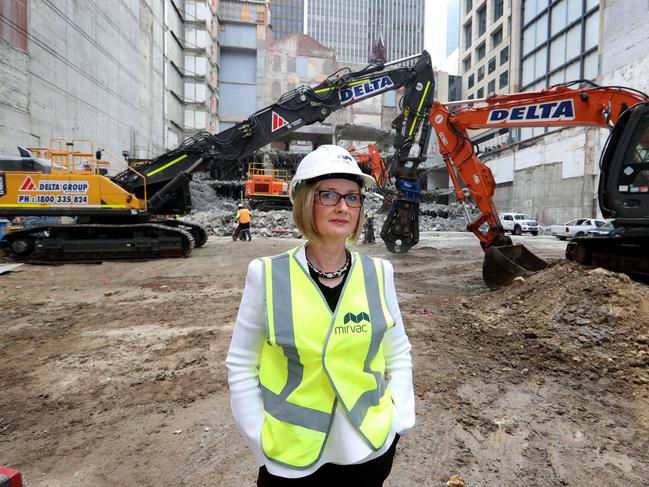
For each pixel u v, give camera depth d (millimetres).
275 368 1336
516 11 44875
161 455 2902
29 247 12070
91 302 7379
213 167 13445
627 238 6551
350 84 13312
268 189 30859
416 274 10680
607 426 3219
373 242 18250
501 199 45562
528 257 8969
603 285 5273
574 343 4582
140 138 39594
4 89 20094
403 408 1417
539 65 41625
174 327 5863
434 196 57844
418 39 153875
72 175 11656
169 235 12617
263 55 63906
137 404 3641
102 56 31453
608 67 30781
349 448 1258
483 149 52438
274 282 1333
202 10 54562
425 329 5617
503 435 3117
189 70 54438
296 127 13414
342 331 1298
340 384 1268
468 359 4559
